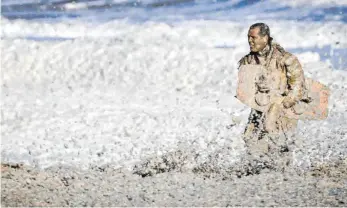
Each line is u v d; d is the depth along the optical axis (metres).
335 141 26.62
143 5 71.50
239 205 18.98
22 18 66.88
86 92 40.16
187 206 18.91
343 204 19.20
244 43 51.53
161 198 19.66
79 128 31.20
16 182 20.95
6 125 31.80
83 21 64.19
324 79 41.41
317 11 63.38
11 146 27.53
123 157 25.31
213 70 43.59
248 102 22.94
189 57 45.50
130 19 64.31
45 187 20.61
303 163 23.42
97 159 25.08
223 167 22.92
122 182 21.45
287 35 53.25
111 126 31.59
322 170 22.78
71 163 24.45
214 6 69.19
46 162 24.61
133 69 43.94
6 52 47.09
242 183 21.34
